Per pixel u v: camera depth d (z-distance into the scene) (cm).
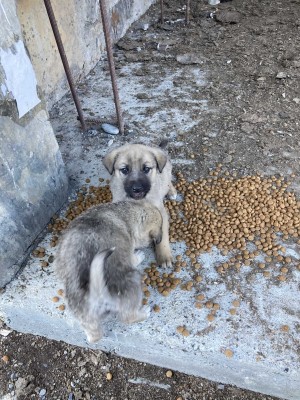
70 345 56
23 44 54
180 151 80
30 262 61
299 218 64
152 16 134
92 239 46
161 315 52
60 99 98
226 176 74
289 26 121
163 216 59
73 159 80
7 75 52
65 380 53
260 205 67
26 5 81
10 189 57
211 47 114
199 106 92
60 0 91
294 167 74
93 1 103
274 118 86
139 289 48
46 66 91
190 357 50
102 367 54
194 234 63
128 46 118
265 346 48
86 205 70
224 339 49
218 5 138
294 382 46
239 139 82
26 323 57
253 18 128
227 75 102
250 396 50
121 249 48
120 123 84
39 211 64
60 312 53
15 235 59
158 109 92
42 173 63
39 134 61
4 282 58
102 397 51
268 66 103
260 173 74
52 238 64
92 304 44
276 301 53
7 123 54
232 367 48
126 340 52
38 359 55
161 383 52
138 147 61
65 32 95
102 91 100
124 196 60
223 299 54
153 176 60
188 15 126
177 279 56
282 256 59
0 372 54
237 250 60
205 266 58
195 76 102
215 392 51
